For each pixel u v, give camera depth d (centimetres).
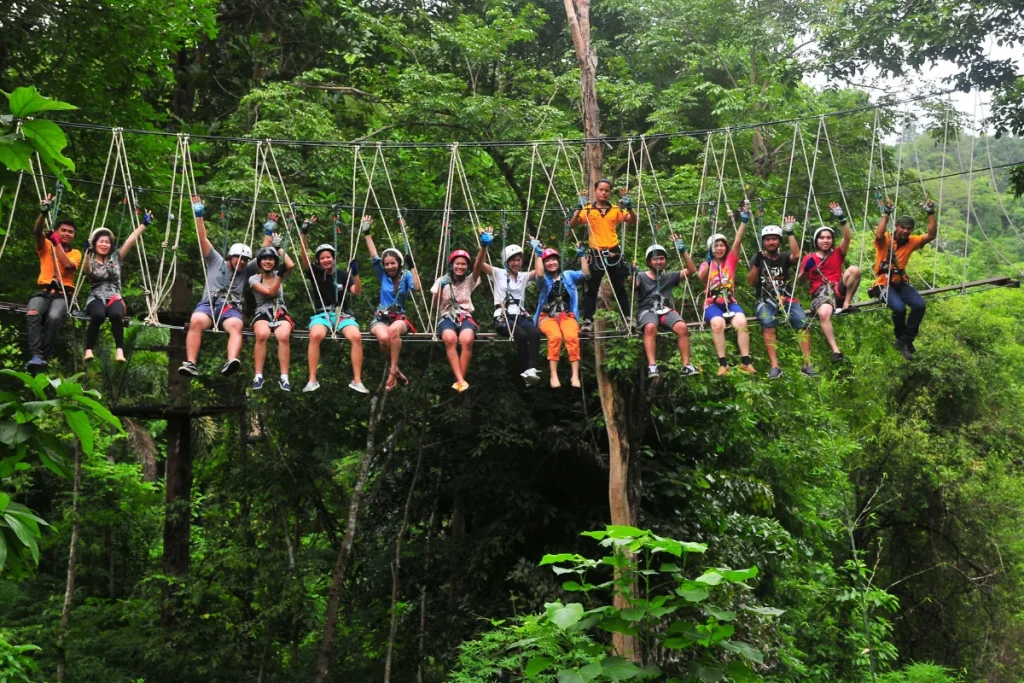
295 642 1683
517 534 1583
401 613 1795
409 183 1669
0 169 405
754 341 1586
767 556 1675
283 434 1702
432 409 1691
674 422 1606
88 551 1864
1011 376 2436
